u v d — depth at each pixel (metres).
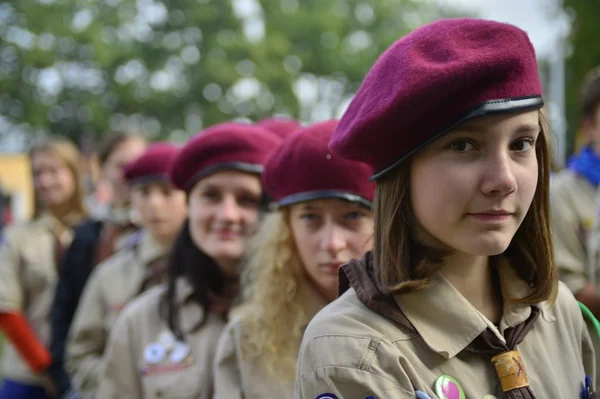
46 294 3.70
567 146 7.71
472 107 1.12
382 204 1.26
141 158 3.07
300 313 1.95
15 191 19.81
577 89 14.30
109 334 2.99
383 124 1.18
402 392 1.16
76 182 4.04
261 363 1.92
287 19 24.81
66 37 20.23
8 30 20.11
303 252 1.89
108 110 21.56
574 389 1.30
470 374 1.22
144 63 22.17
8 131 21.11
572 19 15.07
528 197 1.17
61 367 3.33
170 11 22.78
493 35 1.16
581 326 1.42
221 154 2.28
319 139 1.85
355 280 1.31
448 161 1.15
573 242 2.73
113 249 3.42
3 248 3.72
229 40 22.08
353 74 25.16
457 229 1.16
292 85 22.48
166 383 2.23
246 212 2.31
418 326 1.23
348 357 1.20
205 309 2.31
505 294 1.31
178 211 3.03
